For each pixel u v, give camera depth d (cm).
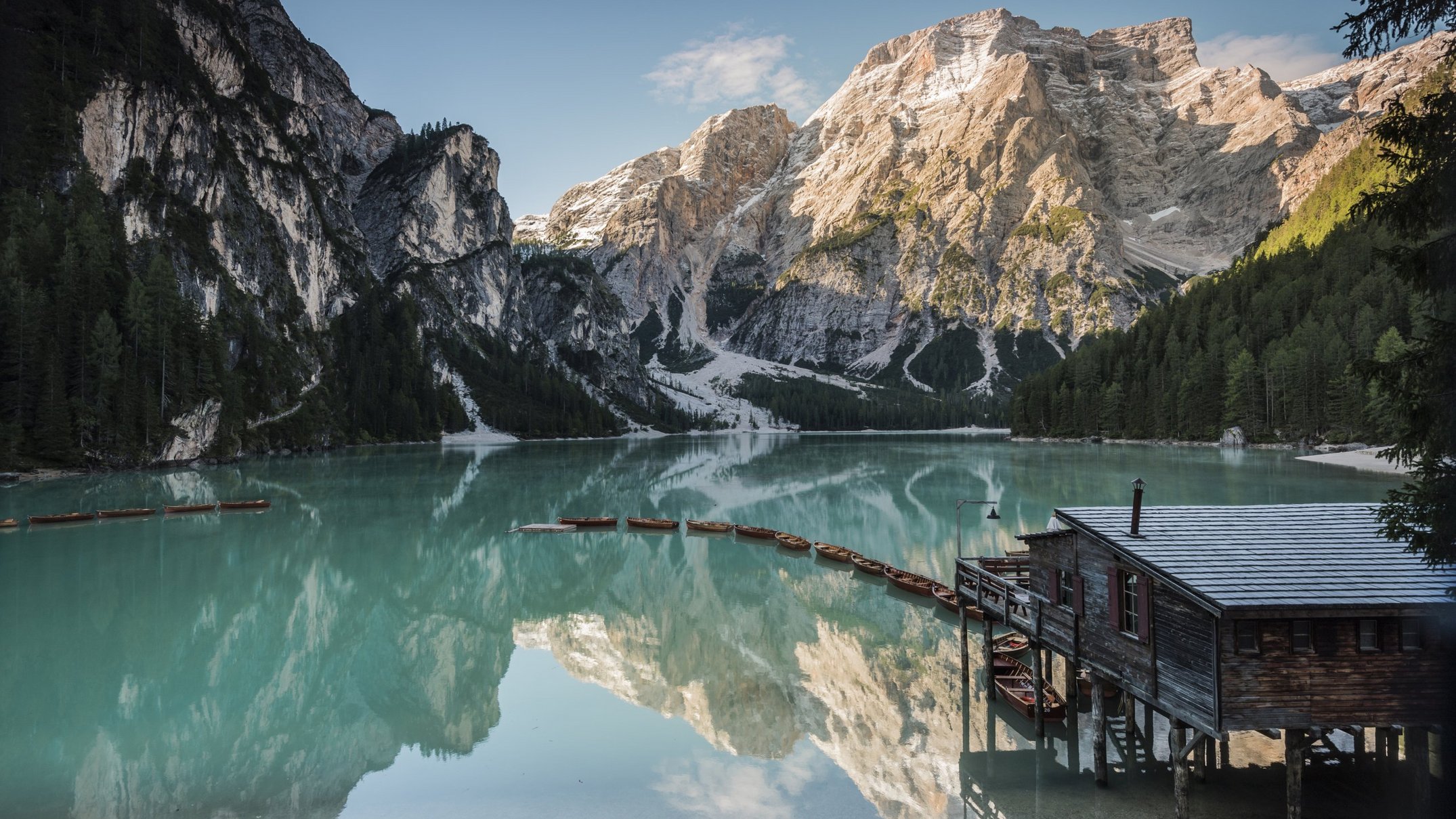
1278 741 2597
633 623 4434
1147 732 2625
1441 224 1647
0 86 13712
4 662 3709
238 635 4156
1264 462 11888
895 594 4975
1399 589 1906
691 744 2831
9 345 10688
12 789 2500
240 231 19238
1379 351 10131
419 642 4097
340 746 2841
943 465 13312
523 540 6781
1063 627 2528
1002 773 2505
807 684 3431
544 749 2802
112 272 13125
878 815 2281
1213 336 17000
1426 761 2109
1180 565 2048
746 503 9038
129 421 11844
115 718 3089
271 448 15888
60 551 6131
